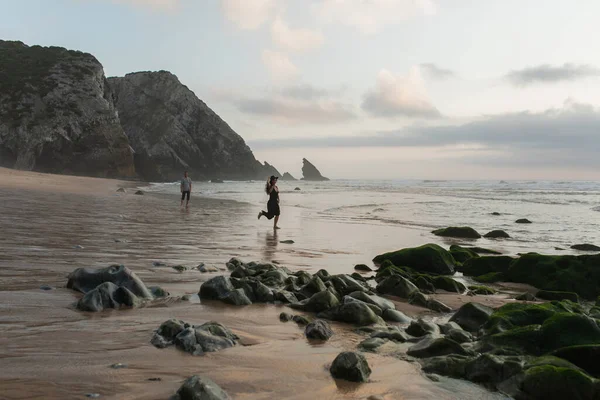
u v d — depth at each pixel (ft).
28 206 55.98
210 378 11.18
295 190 173.58
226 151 361.30
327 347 14.39
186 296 19.31
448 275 31.99
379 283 24.23
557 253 39.91
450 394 11.43
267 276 23.62
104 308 16.62
